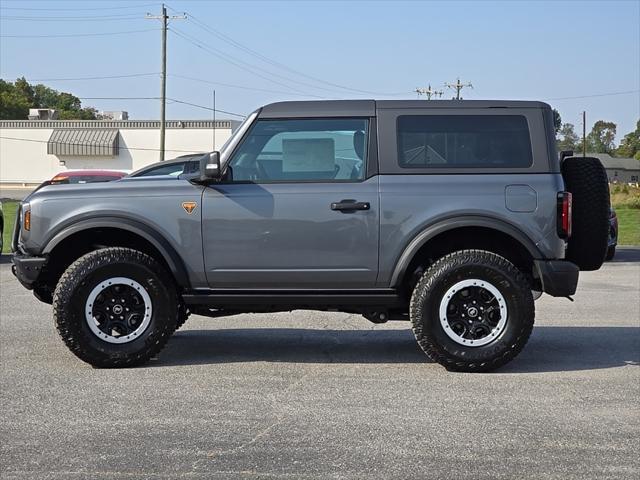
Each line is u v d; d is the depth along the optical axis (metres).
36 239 6.97
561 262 6.86
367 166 6.94
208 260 6.95
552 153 6.93
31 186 66.00
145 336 6.98
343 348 7.97
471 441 5.13
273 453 4.90
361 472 4.60
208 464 4.71
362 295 6.98
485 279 6.77
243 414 5.68
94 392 6.23
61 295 6.83
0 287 12.52
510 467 4.69
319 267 6.91
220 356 7.55
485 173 6.89
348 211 6.86
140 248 7.34
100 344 6.91
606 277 13.98
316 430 5.33
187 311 7.63
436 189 6.84
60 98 121.94
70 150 64.50
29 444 5.06
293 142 7.01
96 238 7.36
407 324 9.36
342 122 7.00
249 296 7.00
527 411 5.78
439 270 6.79
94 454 4.88
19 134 65.94
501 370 7.01
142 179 7.27
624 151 136.12
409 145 6.96
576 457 4.86
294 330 8.98
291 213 6.88
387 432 5.30
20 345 7.95
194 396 6.13
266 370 6.98
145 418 5.58
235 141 7.01
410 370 7.00
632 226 30.08
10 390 6.28
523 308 6.79
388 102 7.03
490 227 6.80
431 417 5.62
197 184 6.99
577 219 7.13
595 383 6.57
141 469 4.64
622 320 9.61
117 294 6.98
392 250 6.87
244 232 6.91
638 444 5.09
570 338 8.50
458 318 6.86
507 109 6.97
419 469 4.65
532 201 6.82
